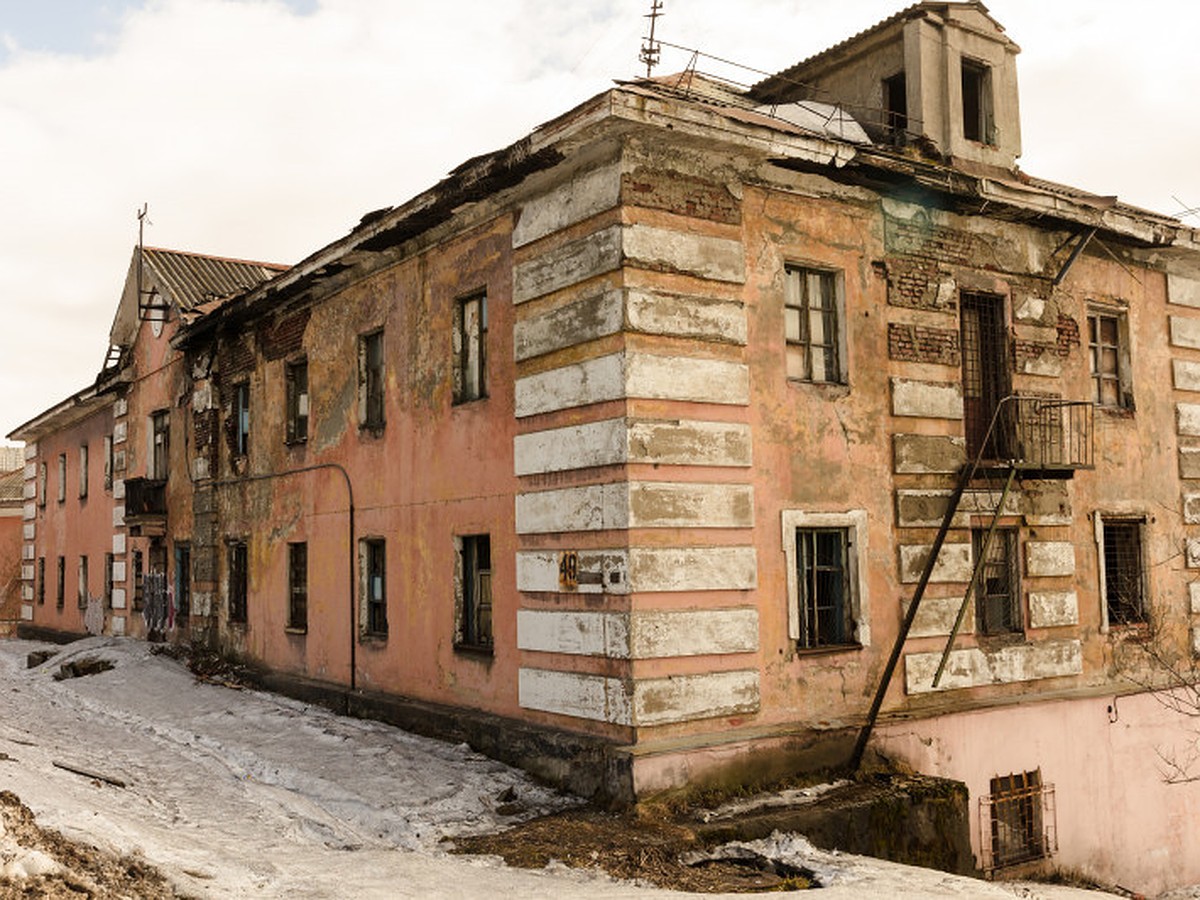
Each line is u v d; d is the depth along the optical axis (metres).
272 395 17.64
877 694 11.23
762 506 10.96
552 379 11.06
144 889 6.39
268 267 23.86
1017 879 12.27
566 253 10.95
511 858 8.55
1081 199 14.16
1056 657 13.35
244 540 18.45
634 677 9.88
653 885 8.00
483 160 11.27
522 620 11.41
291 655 16.67
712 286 10.80
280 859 7.99
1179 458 15.20
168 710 15.42
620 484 10.09
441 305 13.22
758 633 10.75
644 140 10.38
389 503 14.20
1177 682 14.49
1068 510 13.75
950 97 13.72
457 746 12.07
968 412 13.07
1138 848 13.73
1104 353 14.70
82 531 27.86
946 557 12.45
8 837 6.31
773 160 11.07
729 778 10.19
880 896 7.84
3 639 32.62
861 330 12.01
